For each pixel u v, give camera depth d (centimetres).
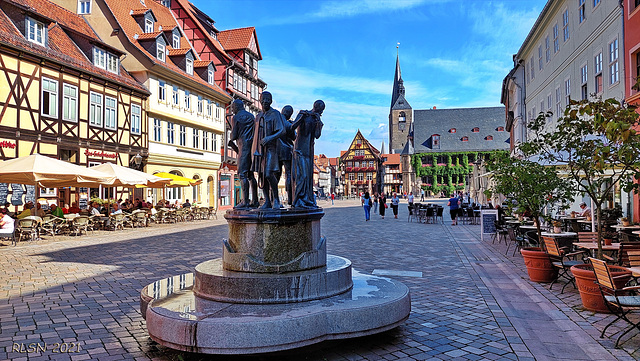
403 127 10425
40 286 779
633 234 997
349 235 1714
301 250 543
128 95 2498
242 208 586
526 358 447
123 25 2741
